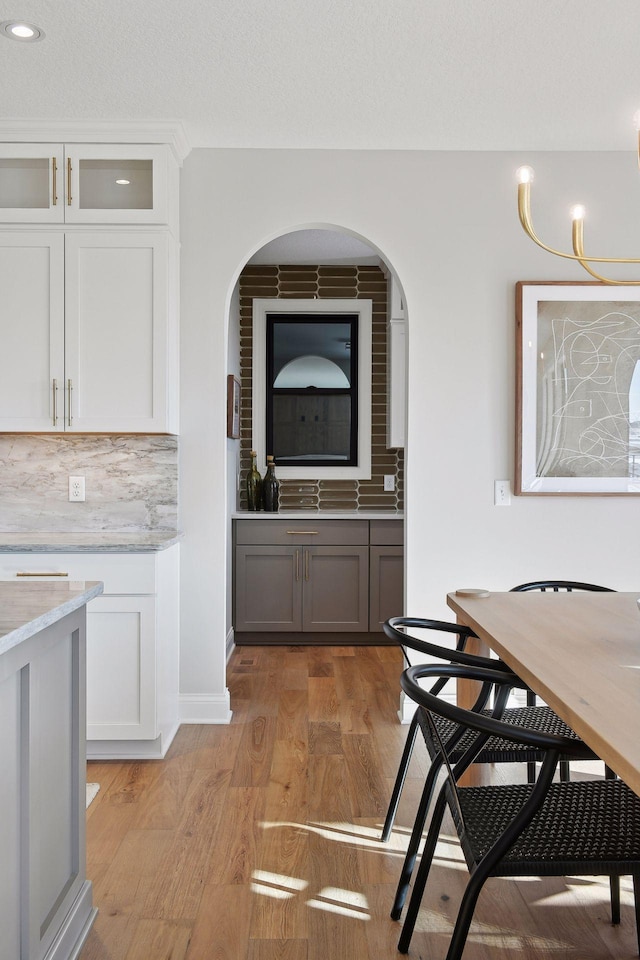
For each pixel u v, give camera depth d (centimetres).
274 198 338
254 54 258
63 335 313
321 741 312
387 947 175
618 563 344
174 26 241
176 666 331
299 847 223
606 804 155
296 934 181
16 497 340
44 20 237
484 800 158
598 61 263
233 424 475
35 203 316
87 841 226
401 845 224
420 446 341
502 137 327
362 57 260
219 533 339
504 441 343
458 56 259
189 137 326
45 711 158
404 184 340
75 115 305
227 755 296
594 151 341
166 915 188
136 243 314
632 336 339
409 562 342
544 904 195
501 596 249
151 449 338
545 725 215
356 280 539
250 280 536
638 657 166
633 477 339
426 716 164
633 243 341
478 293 341
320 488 541
